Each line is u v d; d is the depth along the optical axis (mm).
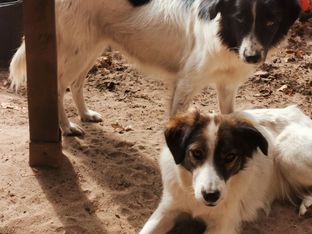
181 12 1913
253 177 1616
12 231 1599
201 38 1864
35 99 1756
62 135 2016
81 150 1945
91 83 2447
